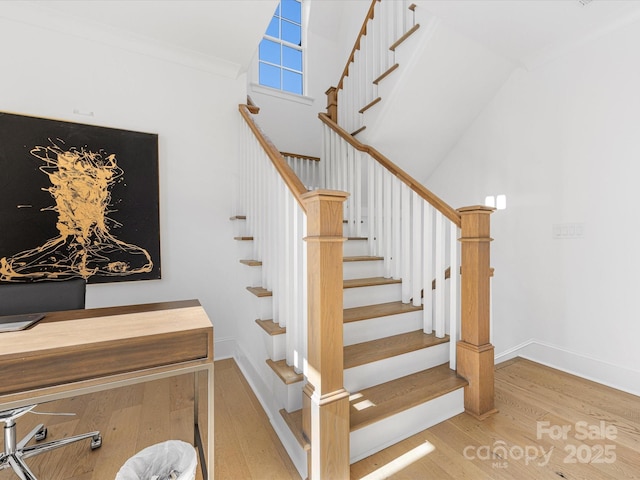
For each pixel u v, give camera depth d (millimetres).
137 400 1842
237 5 1903
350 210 2793
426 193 1985
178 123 2363
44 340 866
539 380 2105
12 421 1202
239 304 2379
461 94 2619
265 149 1852
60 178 1977
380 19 2674
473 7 1946
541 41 2223
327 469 1177
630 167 1926
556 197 2297
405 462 1352
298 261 1443
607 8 1895
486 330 1714
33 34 1937
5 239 1851
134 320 1063
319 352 1185
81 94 2059
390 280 2262
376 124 2684
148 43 2215
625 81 1938
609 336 2037
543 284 2377
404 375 1766
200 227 2428
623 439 1490
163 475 1037
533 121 2434
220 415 1690
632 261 1931
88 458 1355
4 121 1847
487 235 1723
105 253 2092
